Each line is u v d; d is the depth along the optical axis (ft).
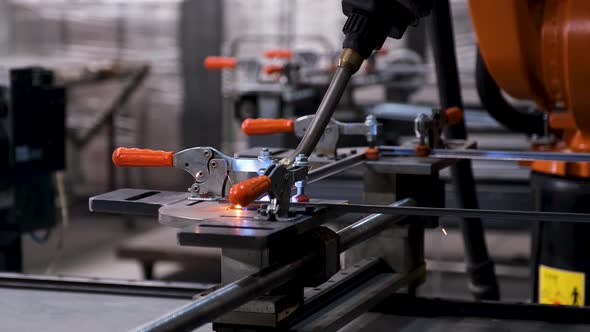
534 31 5.72
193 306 2.93
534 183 6.65
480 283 7.33
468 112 12.39
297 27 21.42
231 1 21.59
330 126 5.12
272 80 13.78
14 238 9.37
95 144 22.31
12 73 9.05
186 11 21.83
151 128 22.45
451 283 14.05
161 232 15.66
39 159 9.39
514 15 5.63
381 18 4.03
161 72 22.21
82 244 17.94
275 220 3.38
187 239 3.13
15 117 9.11
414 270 5.16
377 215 4.42
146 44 22.21
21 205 9.34
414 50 19.72
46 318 4.95
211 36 21.77
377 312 5.04
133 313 5.06
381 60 17.15
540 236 6.60
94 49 22.56
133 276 15.75
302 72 14.33
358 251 5.15
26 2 22.72
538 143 6.68
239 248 3.12
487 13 5.71
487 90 7.00
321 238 3.57
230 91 17.10
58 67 15.92
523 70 5.84
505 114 7.14
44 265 16.44
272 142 8.52
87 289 5.48
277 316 3.41
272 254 3.40
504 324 4.79
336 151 5.13
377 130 5.08
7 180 9.23
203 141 22.15
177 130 22.31
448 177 10.27
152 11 22.04
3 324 4.82
